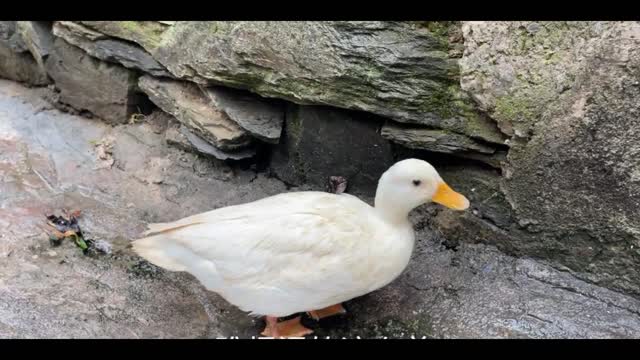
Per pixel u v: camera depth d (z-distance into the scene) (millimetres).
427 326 776
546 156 763
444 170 882
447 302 797
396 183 724
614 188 737
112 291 824
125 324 781
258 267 713
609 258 771
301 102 905
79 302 805
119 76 1102
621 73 696
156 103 1069
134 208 977
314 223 722
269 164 1026
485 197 847
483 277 821
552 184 773
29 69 1221
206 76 957
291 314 775
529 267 819
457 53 792
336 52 836
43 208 960
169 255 737
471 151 833
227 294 737
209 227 727
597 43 705
